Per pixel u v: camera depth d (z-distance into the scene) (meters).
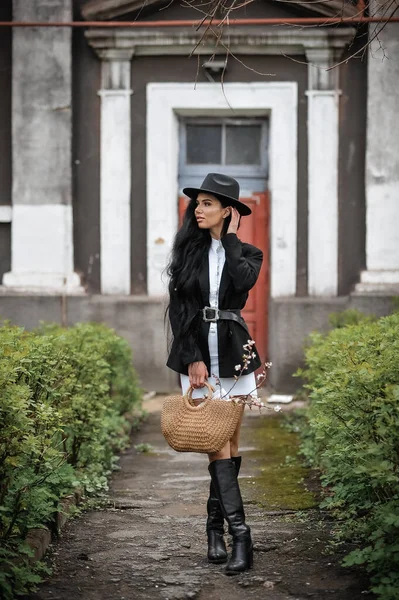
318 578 4.20
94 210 11.21
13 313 11.05
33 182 11.06
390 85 10.83
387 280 10.87
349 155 11.04
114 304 11.03
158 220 11.16
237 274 4.41
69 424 5.62
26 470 4.55
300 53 10.96
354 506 4.96
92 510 5.64
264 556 4.58
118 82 11.09
